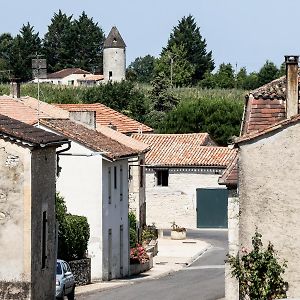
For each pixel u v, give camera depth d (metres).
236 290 50.69
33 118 79.88
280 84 51.75
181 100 162.62
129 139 96.56
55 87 165.50
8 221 46.16
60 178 74.94
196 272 79.94
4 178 46.09
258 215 43.09
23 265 46.09
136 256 82.31
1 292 46.19
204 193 111.62
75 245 71.56
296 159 42.50
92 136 79.25
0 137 45.88
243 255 43.41
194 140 117.75
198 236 106.50
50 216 49.62
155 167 112.00
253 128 49.94
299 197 42.50
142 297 62.78
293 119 42.44
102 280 74.38
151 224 112.00
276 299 37.50
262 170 42.94
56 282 55.38
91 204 74.69
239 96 168.12
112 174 78.12
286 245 42.75
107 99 156.50
